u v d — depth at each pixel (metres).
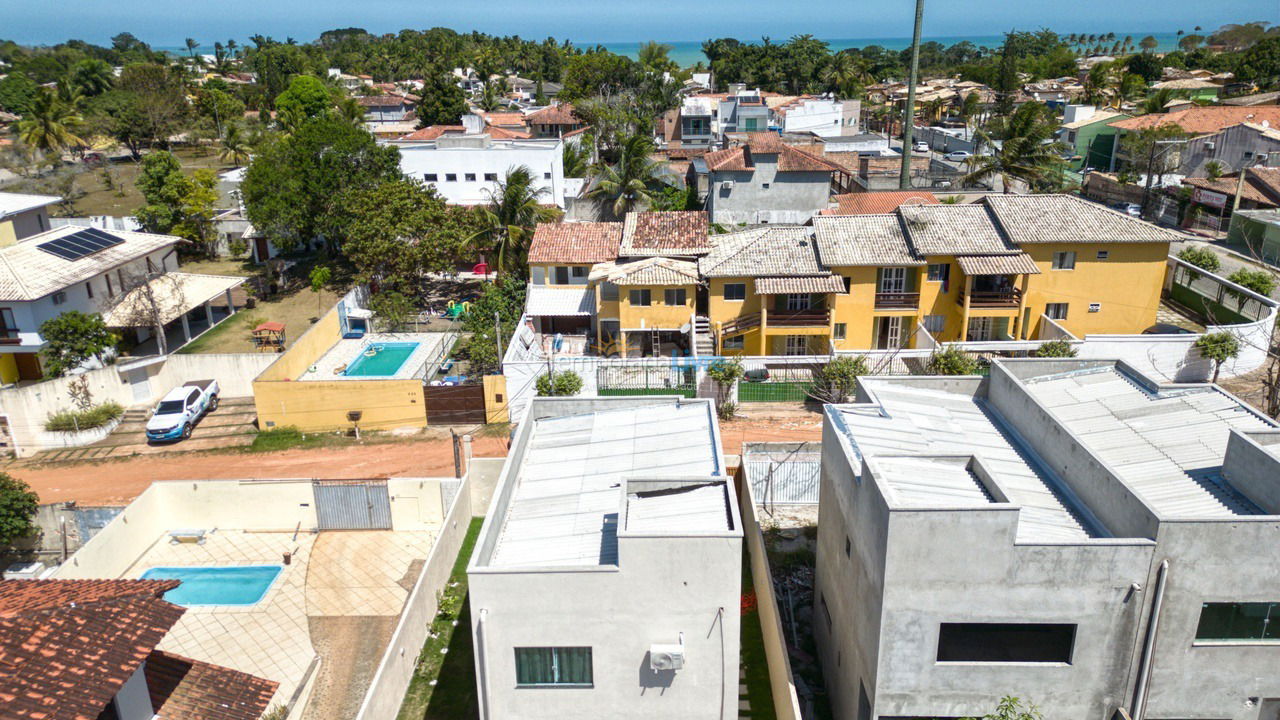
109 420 42.69
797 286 43.44
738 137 84.25
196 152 121.81
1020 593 16.95
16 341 45.16
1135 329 46.44
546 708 19.27
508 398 41.62
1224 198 68.62
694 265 46.31
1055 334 43.78
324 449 40.31
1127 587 16.70
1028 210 46.22
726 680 18.80
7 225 52.66
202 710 18.95
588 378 42.28
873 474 18.03
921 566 16.94
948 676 17.77
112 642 17.62
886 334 47.12
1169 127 80.81
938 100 129.00
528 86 178.25
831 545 23.05
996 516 16.45
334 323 51.12
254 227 63.12
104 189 95.69
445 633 27.16
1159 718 17.80
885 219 46.91
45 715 15.55
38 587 19.81
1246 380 41.41
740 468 33.12
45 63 174.38
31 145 100.69
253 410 44.50
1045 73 166.62
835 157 82.88
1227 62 157.12
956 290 45.19
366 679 25.48
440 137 76.19
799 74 155.62
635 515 20.19
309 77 127.69
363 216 54.72
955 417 24.22
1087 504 19.27
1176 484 19.09
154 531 32.75
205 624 27.97
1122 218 45.50
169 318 49.28
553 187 75.19
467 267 65.25
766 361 42.53
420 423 42.06
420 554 31.75
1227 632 17.14
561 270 50.53
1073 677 17.55
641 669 18.80
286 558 31.27
